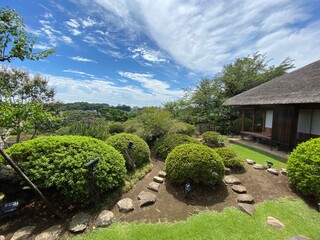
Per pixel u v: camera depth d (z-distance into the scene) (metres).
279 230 2.26
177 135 5.82
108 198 3.00
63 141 3.02
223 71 15.73
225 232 2.21
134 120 8.30
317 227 2.34
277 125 6.90
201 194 3.22
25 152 2.78
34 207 2.81
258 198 3.09
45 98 8.45
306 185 3.05
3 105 2.20
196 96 13.40
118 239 2.10
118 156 3.43
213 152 3.64
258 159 5.45
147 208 2.78
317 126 6.85
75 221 2.42
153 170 4.42
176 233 2.20
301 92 5.62
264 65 15.38
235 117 12.30
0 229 2.37
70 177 2.61
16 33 1.99
